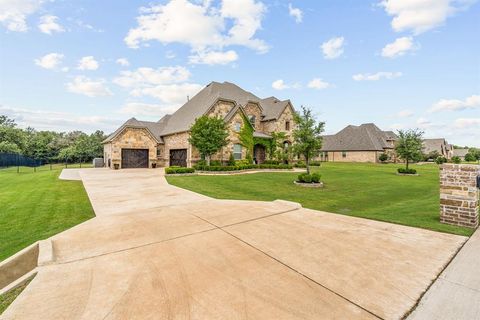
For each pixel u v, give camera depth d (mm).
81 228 5918
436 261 4070
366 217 7000
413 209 8391
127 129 27719
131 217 6941
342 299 3018
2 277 4254
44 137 53125
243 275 3629
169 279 3514
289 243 4922
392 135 57469
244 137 26516
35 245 4836
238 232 5602
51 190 12633
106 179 17016
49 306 2877
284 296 3086
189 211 7625
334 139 56562
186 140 25875
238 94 33250
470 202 5965
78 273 3709
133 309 2826
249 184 15656
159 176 18953
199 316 2695
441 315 2713
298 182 16188
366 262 4051
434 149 64188
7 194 11609
